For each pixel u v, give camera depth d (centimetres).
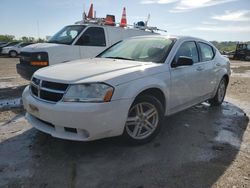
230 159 345
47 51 705
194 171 312
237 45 3052
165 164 327
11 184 280
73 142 380
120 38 880
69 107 311
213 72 534
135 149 366
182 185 284
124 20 939
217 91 582
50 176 295
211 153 361
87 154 347
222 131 447
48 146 368
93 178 293
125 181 289
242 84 971
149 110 383
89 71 349
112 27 863
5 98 656
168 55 422
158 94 401
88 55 789
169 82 403
